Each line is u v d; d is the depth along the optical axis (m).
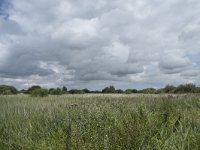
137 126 5.93
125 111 7.88
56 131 7.28
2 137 7.42
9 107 11.73
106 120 7.05
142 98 12.25
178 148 5.16
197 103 9.28
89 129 6.34
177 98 11.02
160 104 9.41
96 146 5.56
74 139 5.86
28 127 7.66
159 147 5.20
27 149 6.41
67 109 8.66
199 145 5.28
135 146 5.36
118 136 5.79
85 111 7.96
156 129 6.17
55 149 6.04
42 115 8.97
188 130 5.79
